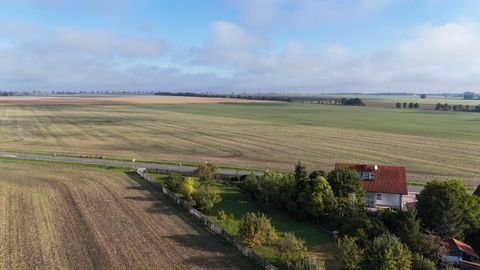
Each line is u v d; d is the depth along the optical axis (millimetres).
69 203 58844
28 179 72250
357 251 40844
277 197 58969
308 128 171125
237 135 143750
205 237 47844
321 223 54844
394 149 119375
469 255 43938
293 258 40125
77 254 42000
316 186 55594
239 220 55156
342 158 104125
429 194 50062
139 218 53438
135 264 40250
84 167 84375
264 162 97125
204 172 75250
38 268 38719
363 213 50469
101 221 51812
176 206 58938
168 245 45156
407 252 39750
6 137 128625
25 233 47062
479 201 51281
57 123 172000
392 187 61656
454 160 104000
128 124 173625
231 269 39844
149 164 90188
